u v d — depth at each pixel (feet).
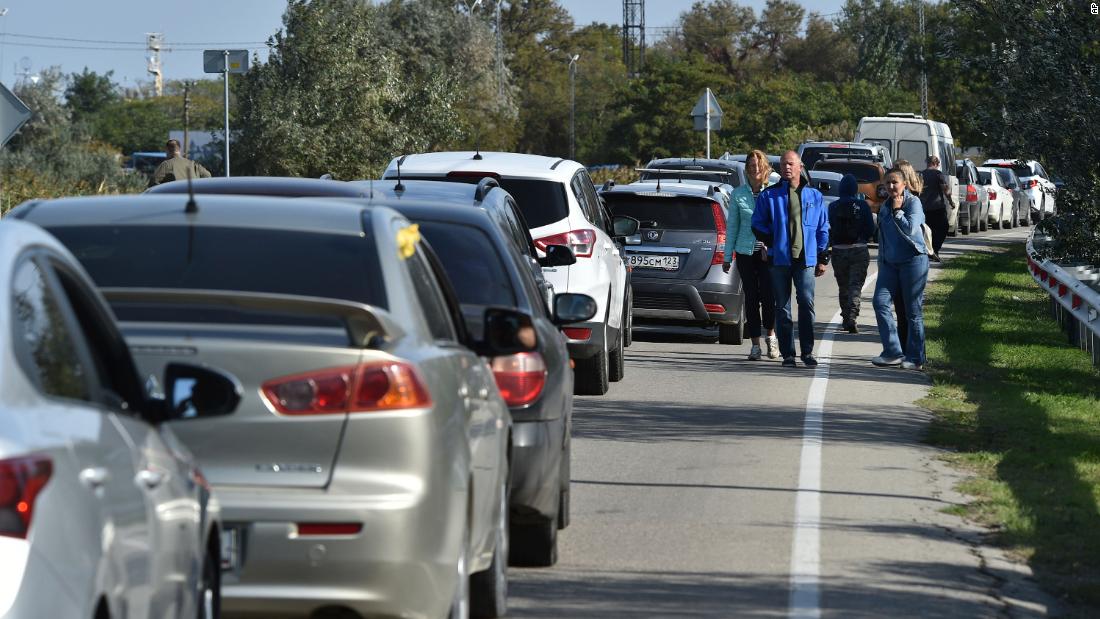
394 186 100.89
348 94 433.07
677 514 91.15
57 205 62.75
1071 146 165.17
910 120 420.77
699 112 330.54
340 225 60.64
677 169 253.85
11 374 34.24
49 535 32.50
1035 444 117.08
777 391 145.79
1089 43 163.12
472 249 80.48
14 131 152.76
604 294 138.51
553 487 75.97
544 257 135.13
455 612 56.03
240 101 435.12
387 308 56.59
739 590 73.72
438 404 52.60
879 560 80.28
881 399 141.28
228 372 49.83
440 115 451.12
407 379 51.01
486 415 61.46
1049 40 163.02
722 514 91.25
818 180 311.68
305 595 49.88
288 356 50.06
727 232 169.68
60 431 34.76
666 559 80.12
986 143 170.91
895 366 164.96
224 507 49.26
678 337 196.13
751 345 187.93
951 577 76.79
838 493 97.91
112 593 36.06
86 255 59.26
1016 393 146.10
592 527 87.45
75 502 34.04
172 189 97.30
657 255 182.91
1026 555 81.82
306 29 428.56
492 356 66.59
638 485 99.81
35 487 32.22
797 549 82.43
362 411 50.19
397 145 437.99
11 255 37.09
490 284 79.36
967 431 123.03
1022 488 99.50
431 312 60.80
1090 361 173.78
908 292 163.63
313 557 49.60
